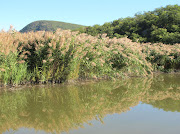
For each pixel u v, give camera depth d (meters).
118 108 2.89
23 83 5.00
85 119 2.41
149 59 8.52
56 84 5.07
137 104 3.09
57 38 5.25
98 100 3.45
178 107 2.86
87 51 5.73
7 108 3.00
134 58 6.96
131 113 2.58
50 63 5.19
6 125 2.28
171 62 8.70
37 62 5.28
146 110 2.72
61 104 3.19
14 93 4.06
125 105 3.06
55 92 4.14
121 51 6.76
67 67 5.31
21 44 5.48
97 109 2.87
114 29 27.50
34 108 2.97
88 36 6.52
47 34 5.34
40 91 4.24
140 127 2.05
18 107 3.04
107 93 4.04
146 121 2.24
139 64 7.21
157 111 2.65
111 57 6.71
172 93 3.93
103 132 1.94
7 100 3.50
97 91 4.24
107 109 2.85
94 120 2.35
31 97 3.70
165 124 2.12
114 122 2.23
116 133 1.90
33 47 5.48
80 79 5.75
